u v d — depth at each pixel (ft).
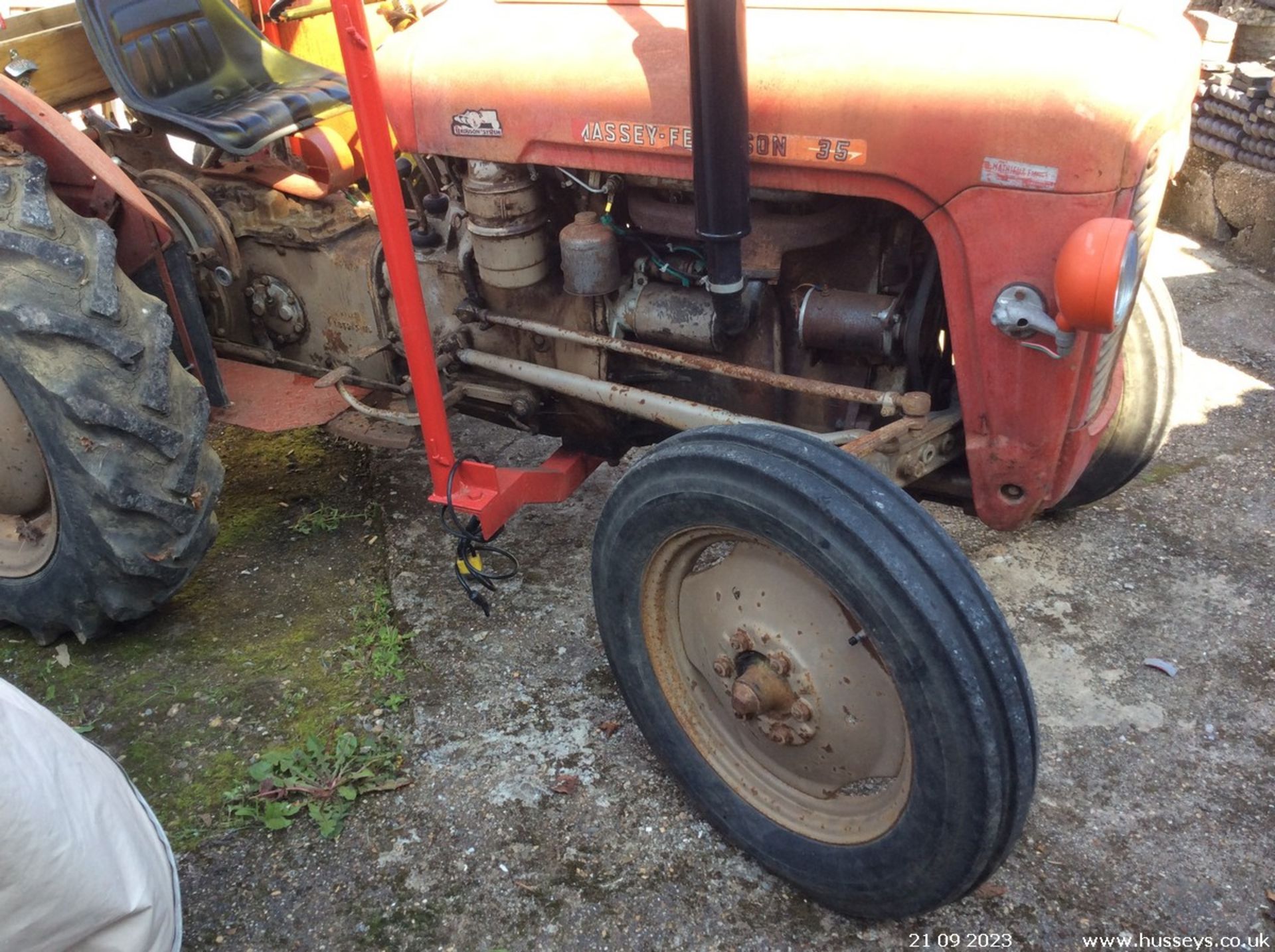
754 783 6.57
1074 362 5.87
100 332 7.42
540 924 6.35
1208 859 6.64
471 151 7.18
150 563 7.97
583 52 6.61
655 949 6.19
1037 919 6.29
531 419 8.55
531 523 10.27
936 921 6.30
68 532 7.86
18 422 7.91
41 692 8.29
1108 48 5.41
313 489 10.93
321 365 9.91
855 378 7.03
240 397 9.66
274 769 7.47
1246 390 12.05
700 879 6.63
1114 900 6.40
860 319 6.48
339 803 7.19
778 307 7.07
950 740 5.09
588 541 10.00
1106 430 8.93
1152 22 5.70
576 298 7.81
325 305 9.53
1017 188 5.49
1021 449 6.25
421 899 6.53
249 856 6.87
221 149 9.31
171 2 9.97
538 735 7.76
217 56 10.41
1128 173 5.34
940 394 7.02
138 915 5.51
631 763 7.50
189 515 8.09
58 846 5.07
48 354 7.30
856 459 5.46
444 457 7.63
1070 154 5.31
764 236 6.55
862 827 5.98
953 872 5.44
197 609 9.21
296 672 8.43
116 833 5.54
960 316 6.01
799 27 6.06
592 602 9.11
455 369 8.68
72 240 7.55
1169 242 16.58
